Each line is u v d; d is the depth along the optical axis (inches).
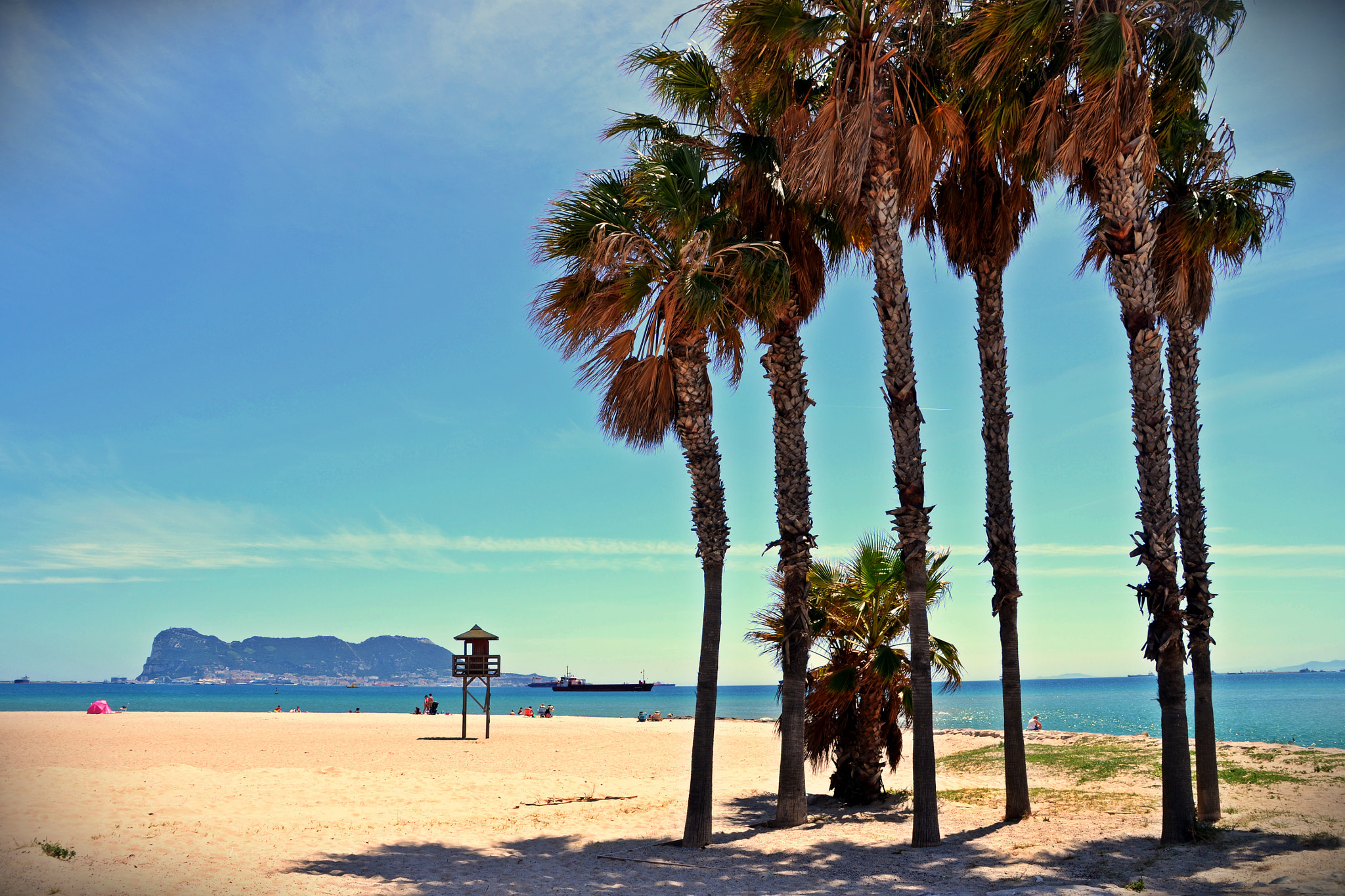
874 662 537.0
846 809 546.9
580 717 2281.0
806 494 490.6
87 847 387.2
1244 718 2289.6
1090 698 4995.1
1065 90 438.0
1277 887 283.9
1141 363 395.5
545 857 416.5
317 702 6304.1
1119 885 308.7
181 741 1069.1
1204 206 453.1
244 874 349.1
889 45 450.6
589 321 455.8
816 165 422.3
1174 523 391.5
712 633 458.3
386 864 390.9
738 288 470.6
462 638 1234.6
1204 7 404.2
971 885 331.9
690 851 425.7
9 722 1428.4
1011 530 480.4
